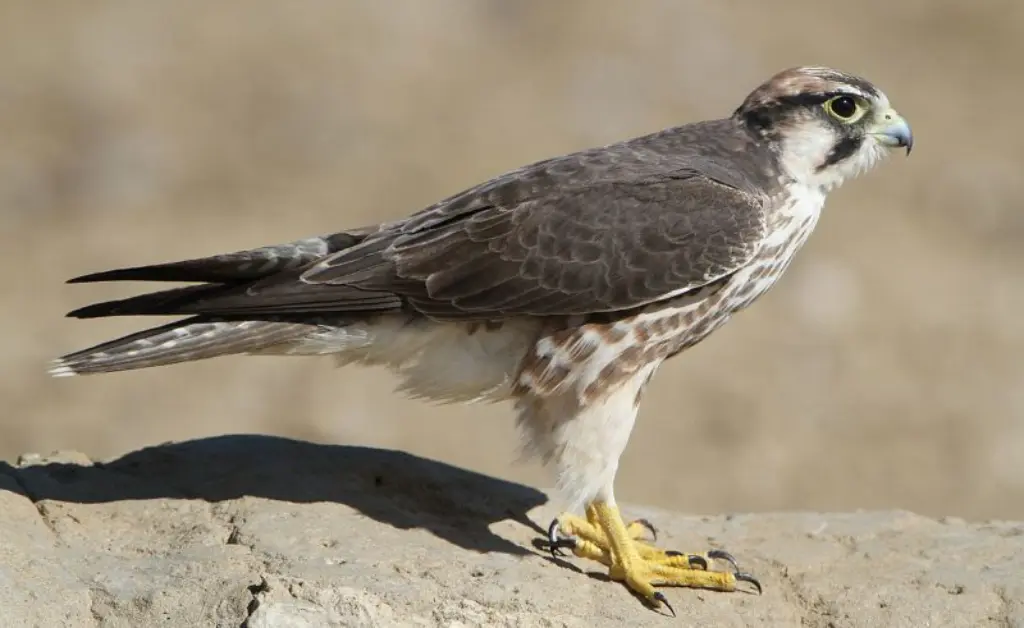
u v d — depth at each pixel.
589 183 8.16
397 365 8.20
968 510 16.31
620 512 9.03
